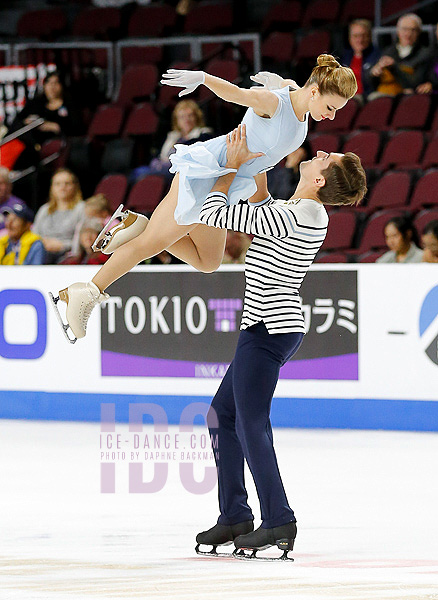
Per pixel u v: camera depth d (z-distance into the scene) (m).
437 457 19.61
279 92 12.94
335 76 12.54
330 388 23.28
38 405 25.19
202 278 23.77
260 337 12.88
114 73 37.50
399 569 12.00
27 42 39.28
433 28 33.12
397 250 24.67
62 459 19.70
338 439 21.77
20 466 19.05
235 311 23.48
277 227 12.68
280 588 11.18
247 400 12.76
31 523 14.56
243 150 12.93
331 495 16.34
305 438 21.94
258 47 33.66
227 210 12.72
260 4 38.47
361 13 36.06
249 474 18.58
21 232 26.92
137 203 29.69
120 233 13.52
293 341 12.94
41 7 42.00
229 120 32.19
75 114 34.34
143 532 14.05
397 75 31.70
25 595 10.88
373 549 13.02
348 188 12.91
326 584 11.34
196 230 13.84
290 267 12.93
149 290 24.22
